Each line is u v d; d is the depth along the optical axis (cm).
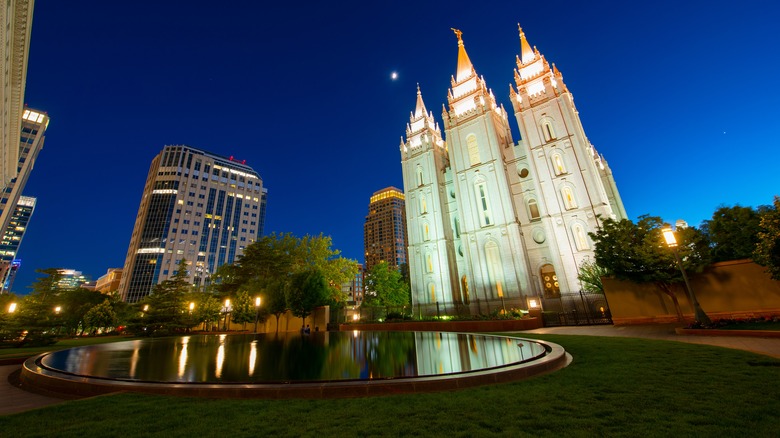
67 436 514
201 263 12938
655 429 475
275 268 4931
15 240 15450
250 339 2422
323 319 3750
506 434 483
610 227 2266
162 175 13588
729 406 548
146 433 521
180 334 3947
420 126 5969
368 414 591
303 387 742
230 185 14912
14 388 958
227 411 626
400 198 19688
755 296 1923
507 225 4378
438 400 666
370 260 18975
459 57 5822
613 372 845
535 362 933
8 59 3456
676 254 1723
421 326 3039
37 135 10250
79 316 4575
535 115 4516
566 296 3747
